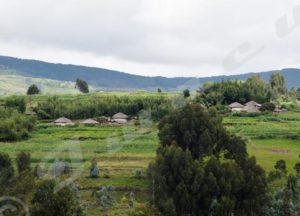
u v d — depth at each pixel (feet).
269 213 215.10
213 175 219.61
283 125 425.28
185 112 264.11
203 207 217.56
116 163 280.51
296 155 326.03
